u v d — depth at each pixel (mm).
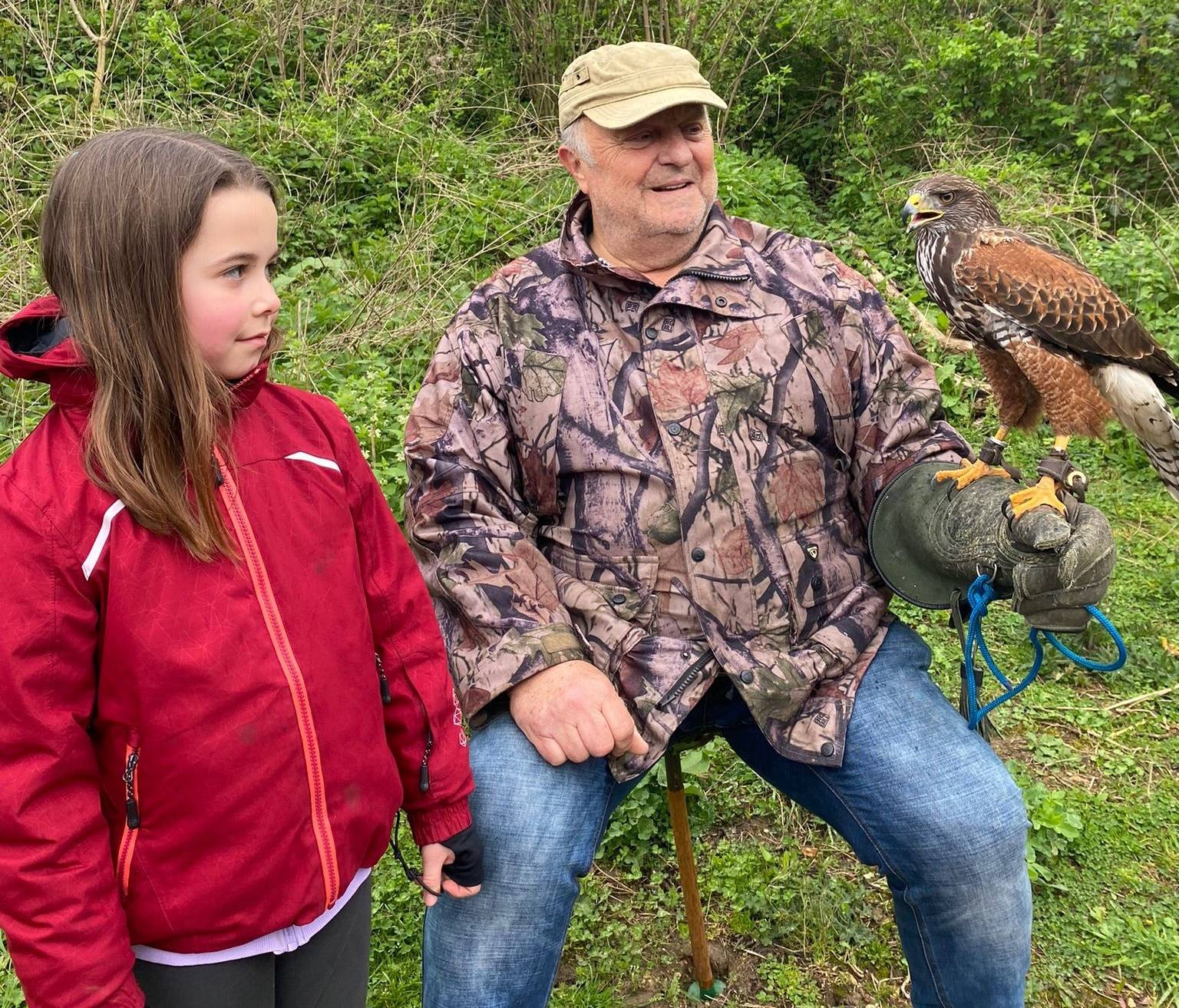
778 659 1918
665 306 1985
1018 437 4570
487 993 1717
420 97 7297
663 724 1867
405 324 4766
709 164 2033
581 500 1991
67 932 1204
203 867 1326
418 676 1588
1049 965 2348
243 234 1271
